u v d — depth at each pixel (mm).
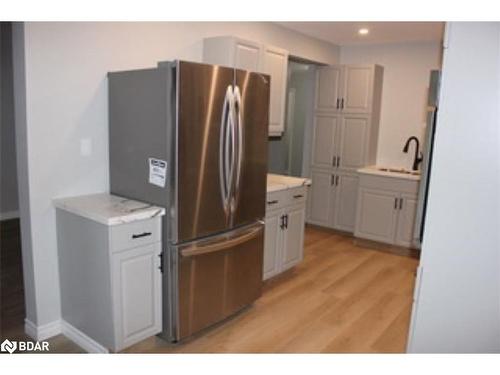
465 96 1350
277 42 4246
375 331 2834
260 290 3158
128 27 2820
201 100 2408
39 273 2539
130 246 2281
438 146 1412
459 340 1483
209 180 2539
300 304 3230
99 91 2684
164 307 2527
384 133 5195
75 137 2598
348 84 5000
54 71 2445
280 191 3432
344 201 5191
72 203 2473
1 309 2945
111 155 2730
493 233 1373
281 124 4051
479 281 1418
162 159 2385
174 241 2418
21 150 2445
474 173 1370
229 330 2791
